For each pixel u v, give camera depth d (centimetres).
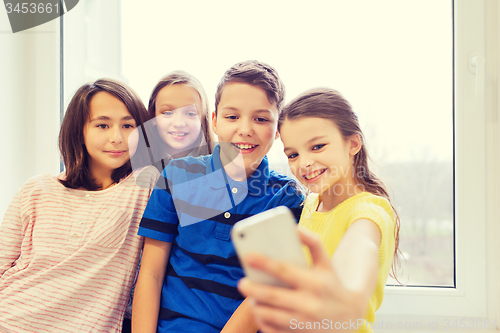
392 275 74
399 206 74
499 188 71
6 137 83
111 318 63
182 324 57
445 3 74
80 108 71
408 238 74
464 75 72
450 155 74
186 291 60
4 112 82
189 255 63
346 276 33
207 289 60
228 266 61
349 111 55
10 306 63
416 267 74
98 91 71
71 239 67
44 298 63
